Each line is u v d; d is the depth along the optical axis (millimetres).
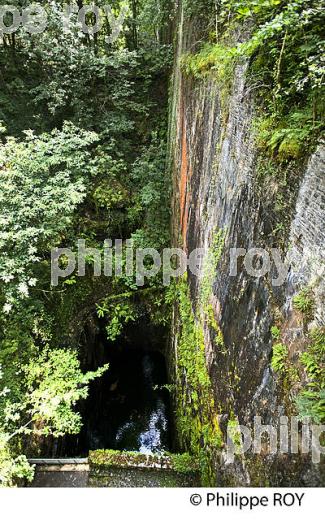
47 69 9898
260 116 3445
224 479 4117
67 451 7574
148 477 5395
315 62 2619
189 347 6527
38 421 6359
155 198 9523
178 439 7492
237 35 4219
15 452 5359
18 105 9727
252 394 3359
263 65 3322
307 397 2262
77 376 6160
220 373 4496
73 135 7801
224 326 4414
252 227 3531
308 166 2586
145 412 9539
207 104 5559
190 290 6906
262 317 3234
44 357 6445
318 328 2389
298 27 2699
